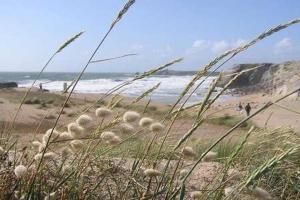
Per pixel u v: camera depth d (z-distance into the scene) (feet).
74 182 8.53
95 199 8.86
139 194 8.79
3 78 465.06
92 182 9.20
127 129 8.05
